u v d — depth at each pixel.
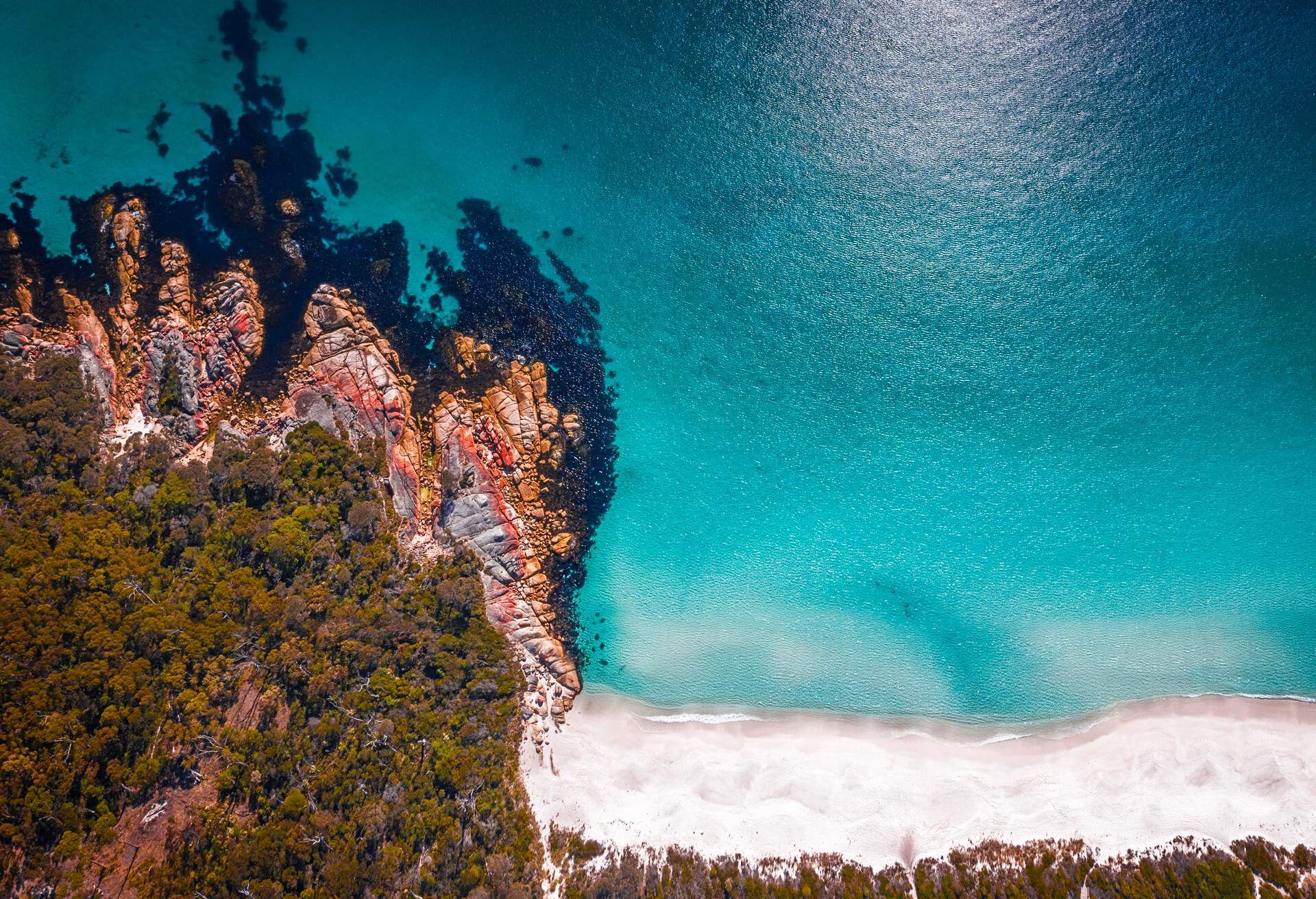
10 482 43.62
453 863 42.03
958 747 51.56
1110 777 49.84
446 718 45.94
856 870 46.09
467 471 51.47
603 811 47.91
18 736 36.50
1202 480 54.56
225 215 51.75
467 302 53.72
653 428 54.94
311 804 40.44
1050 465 55.31
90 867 36.81
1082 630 53.34
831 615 53.97
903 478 55.44
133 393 49.06
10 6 52.06
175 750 39.91
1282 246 55.62
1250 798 48.22
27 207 50.56
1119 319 56.16
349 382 51.06
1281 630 52.47
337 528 48.00
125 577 42.19
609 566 53.38
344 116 54.75
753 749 51.16
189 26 53.44
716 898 44.66
